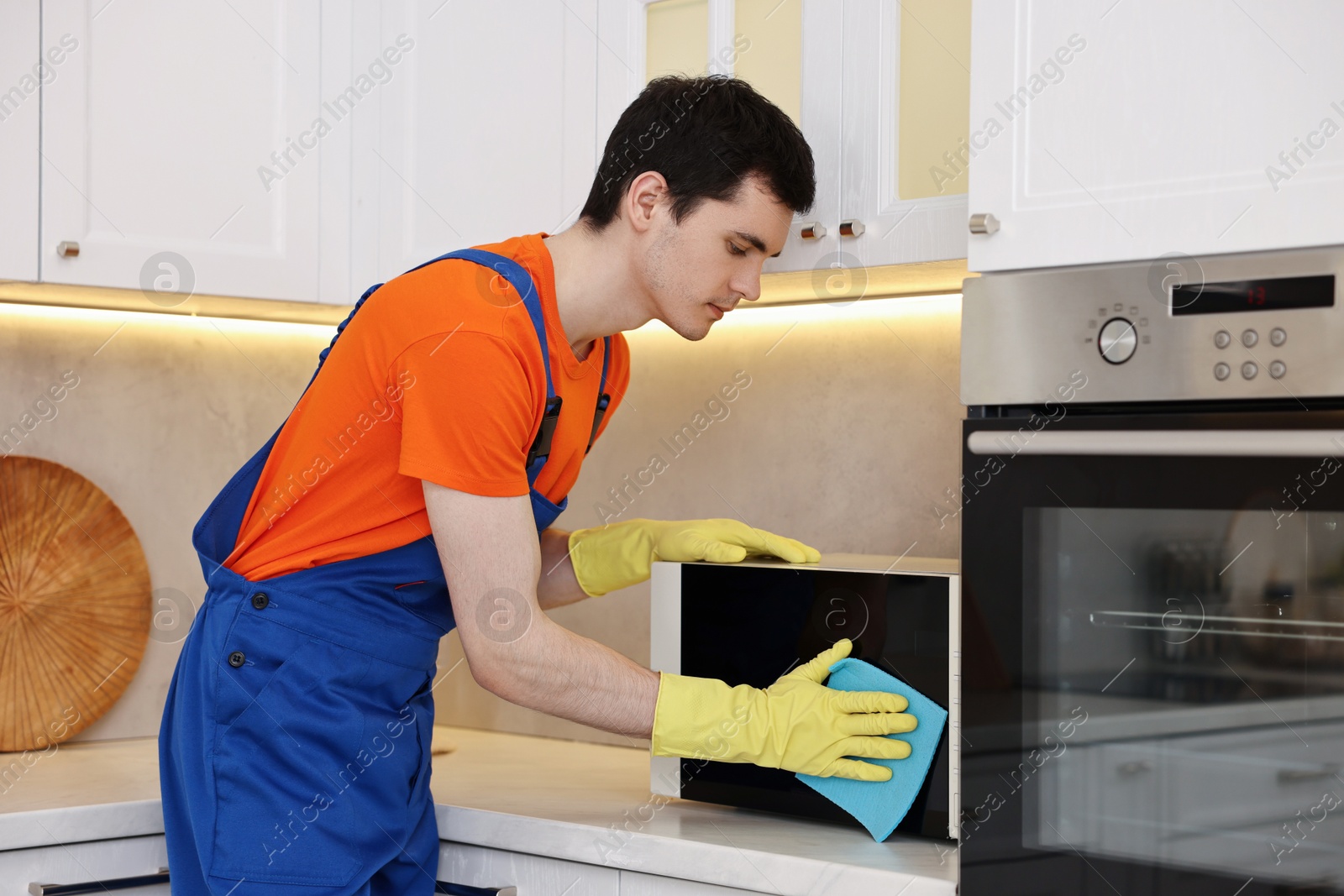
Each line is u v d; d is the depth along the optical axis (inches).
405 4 63.6
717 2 54.2
